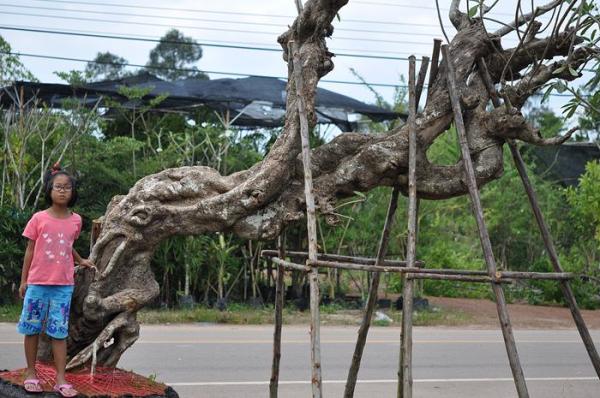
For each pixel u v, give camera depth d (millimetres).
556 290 22844
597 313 21125
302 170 6227
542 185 26406
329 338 14133
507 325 5562
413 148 6023
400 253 19703
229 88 19859
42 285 5523
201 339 13516
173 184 6188
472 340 14750
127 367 10484
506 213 26047
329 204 6207
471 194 5883
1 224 16516
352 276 20703
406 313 5633
